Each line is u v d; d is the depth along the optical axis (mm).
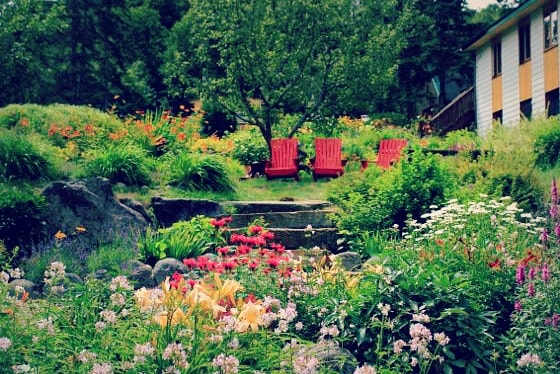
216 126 24875
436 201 9828
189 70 19406
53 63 36281
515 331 5297
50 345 4234
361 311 5469
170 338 4297
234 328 4266
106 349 4246
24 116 15609
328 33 18578
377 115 31922
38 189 10523
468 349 5234
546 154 14289
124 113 35156
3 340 3816
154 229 10320
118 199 10367
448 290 5496
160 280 8203
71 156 12836
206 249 9312
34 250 8922
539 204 10320
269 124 18391
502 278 5938
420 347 4152
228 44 18125
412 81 39625
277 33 18469
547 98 21375
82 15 35812
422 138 24203
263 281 6172
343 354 4863
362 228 9836
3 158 11023
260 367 4324
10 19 33625
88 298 5035
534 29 22094
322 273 6066
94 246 9484
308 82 18859
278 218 10820
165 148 14852
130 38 36969
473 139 20156
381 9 19844
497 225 7289
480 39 25875
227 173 12594
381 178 10594
